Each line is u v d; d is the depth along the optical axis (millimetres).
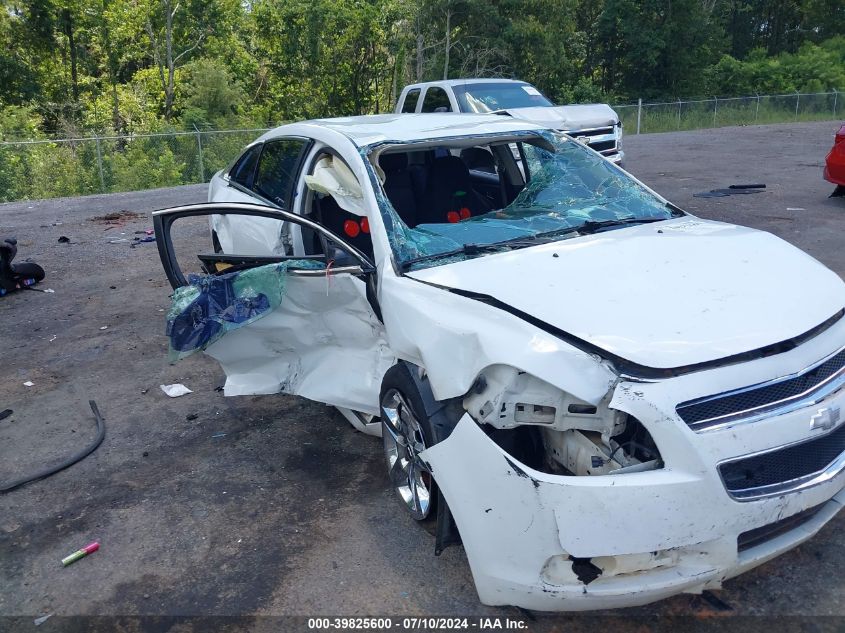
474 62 35594
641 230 3580
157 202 15148
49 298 7723
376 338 3586
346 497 3646
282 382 4066
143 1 36188
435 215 4539
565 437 2631
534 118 11133
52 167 19781
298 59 36031
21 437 4566
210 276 3844
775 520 2412
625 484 2301
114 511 3668
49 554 3348
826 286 2975
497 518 2492
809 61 42500
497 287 2893
